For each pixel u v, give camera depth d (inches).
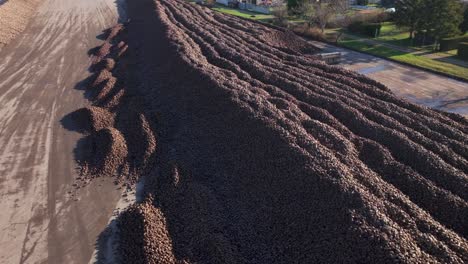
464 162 661.3
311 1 1749.5
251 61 1120.2
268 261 516.1
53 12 1996.8
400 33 1688.0
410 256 437.7
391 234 466.9
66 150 829.8
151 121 894.4
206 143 775.1
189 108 897.5
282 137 669.9
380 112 850.8
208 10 2059.5
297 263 497.4
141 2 2046.0
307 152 627.8
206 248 542.9
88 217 637.9
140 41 1445.6
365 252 457.7
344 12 1752.0
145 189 693.3
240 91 854.5
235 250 538.9
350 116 805.9
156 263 520.7
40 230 612.7
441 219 557.0
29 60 1363.2
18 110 1008.9
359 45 1528.1
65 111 1003.9
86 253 567.5
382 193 558.3
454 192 598.9
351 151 672.4
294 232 534.6
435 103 1004.6
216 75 945.5
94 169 756.6
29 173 753.0
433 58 1347.2
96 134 867.4
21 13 1862.7
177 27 1471.5
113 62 1293.1
